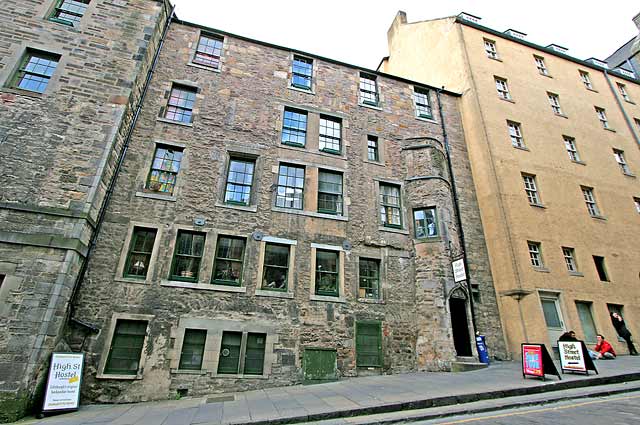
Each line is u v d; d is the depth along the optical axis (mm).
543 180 16266
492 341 13055
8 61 10180
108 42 11555
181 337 9594
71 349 8641
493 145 15930
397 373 11117
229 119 13023
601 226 16562
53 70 10617
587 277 14875
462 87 17734
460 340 12766
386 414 6520
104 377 8695
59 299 8062
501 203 14688
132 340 9375
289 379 10055
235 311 10320
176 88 13078
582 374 9055
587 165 17969
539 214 15273
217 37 14711
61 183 9227
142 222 10539
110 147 10031
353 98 15562
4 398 6840
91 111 10336
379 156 14625
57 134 9727
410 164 14672
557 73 20484
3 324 7453
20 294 7789
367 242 12703
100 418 6918
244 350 10008
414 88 17328
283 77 14719
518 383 8234
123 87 11000
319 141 14062
